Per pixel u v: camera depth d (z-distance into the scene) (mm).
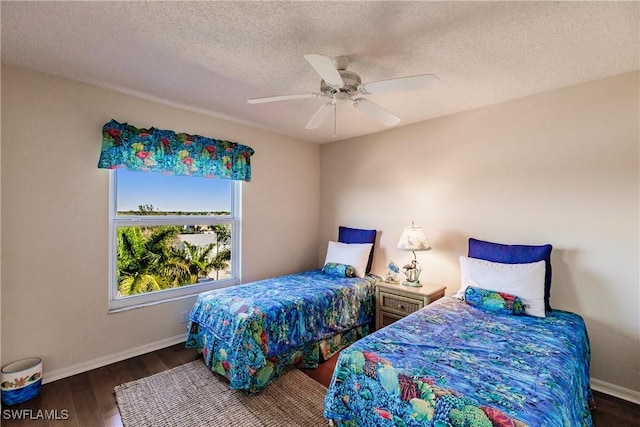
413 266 3057
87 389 2111
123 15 1543
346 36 1716
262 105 2820
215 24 1617
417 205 3279
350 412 1576
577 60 1960
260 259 3619
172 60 2012
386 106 2793
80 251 2352
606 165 2205
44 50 1884
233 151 3238
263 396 2082
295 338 2369
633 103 2105
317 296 2625
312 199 4234
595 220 2244
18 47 1847
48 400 1980
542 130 2479
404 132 3400
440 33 1679
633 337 2098
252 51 1891
